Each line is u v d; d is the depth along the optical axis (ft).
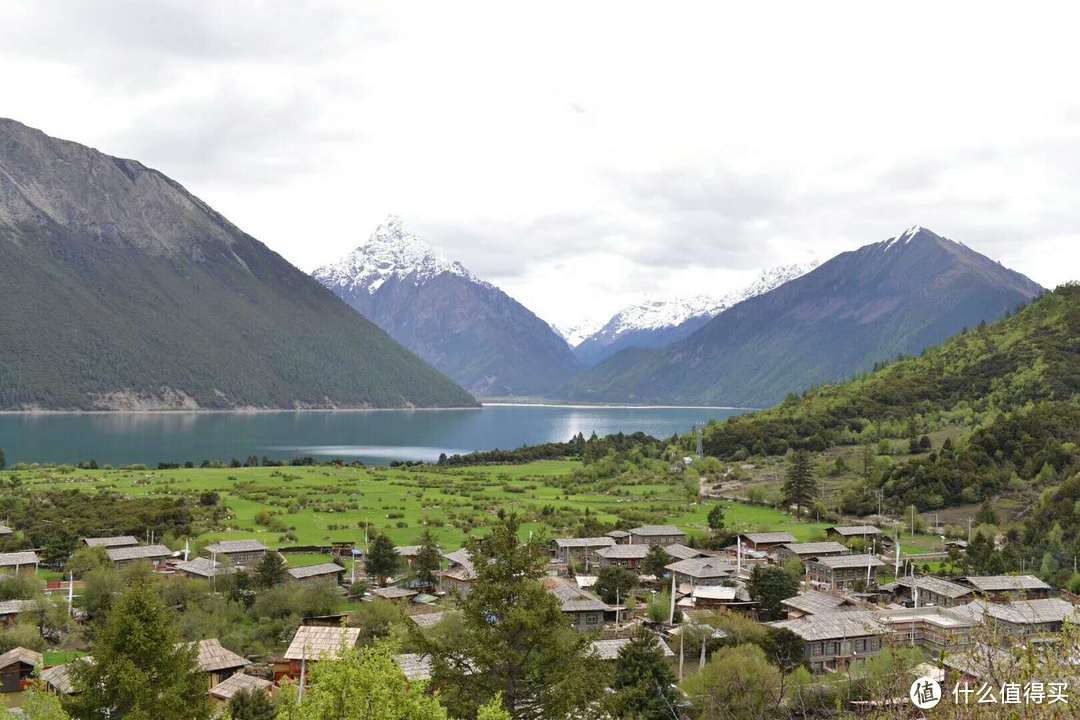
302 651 290.76
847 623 368.89
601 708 188.75
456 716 178.81
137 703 197.06
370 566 498.69
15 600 418.92
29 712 189.37
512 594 190.39
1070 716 95.04
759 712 260.62
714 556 555.28
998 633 108.37
